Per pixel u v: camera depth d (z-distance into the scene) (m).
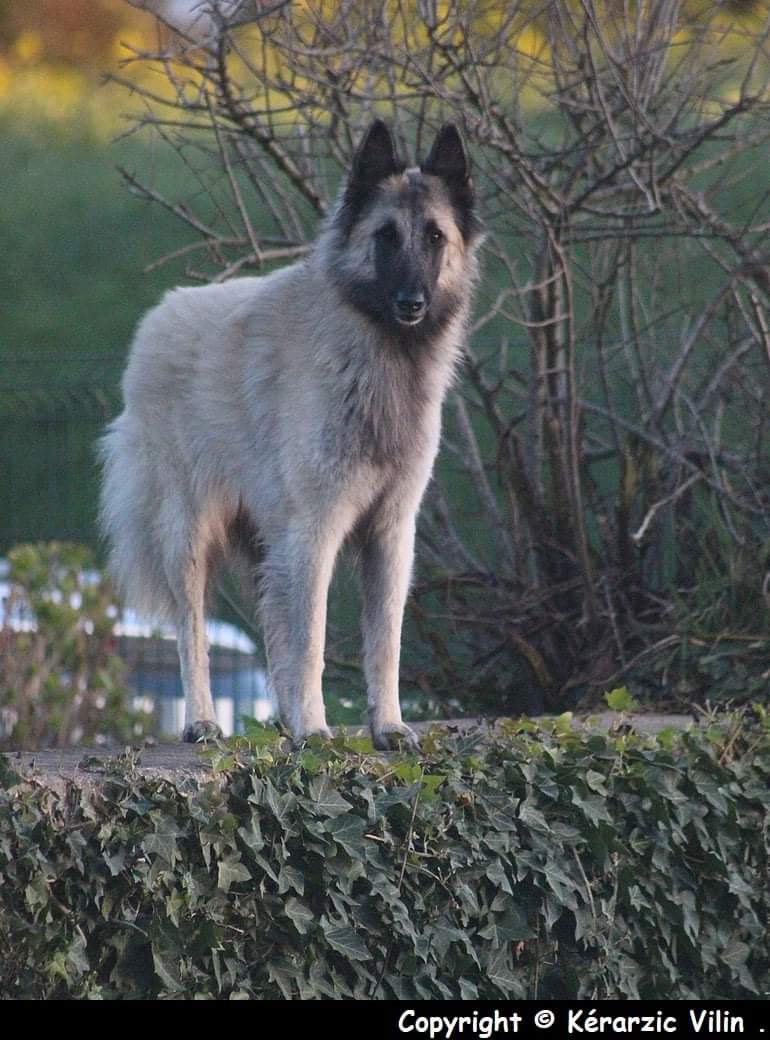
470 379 13.52
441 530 13.27
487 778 7.47
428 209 8.81
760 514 11.94
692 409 12.02
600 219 13.12
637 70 11.19
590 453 13.23
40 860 5.82
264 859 6.60
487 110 10.74
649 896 8.04
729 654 11.20
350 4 10.95
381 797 7.01
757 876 8.62
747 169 14.88
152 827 6.27
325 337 8.78
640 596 12.20
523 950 7.61
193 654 9.62
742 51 12.23
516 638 11.81
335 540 8.81
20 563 13.95
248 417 9.25
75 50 38.84
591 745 7.99
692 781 8.23
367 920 6.89
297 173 12.16
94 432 21.70
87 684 14.18
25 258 33.44
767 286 12.02
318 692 8.69
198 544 9.69
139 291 32.09
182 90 11.84
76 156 38.75
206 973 6.41
